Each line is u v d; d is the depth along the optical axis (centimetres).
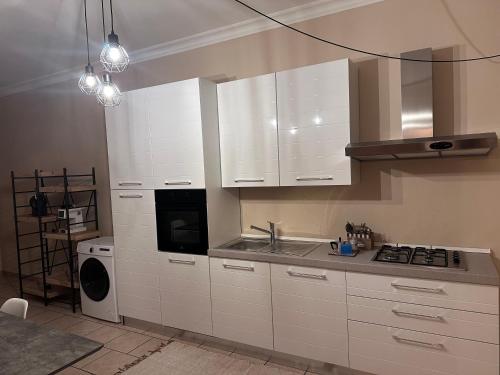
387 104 261
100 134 410
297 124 260
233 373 255
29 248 460
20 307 205
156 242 310
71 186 398
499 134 230
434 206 251
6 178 508
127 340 310
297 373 251
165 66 358
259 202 318
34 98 462
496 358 193
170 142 296
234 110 287
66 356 146
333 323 237
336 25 275
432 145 204
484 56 232
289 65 296
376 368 226
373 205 271
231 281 275
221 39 323
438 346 206
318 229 293
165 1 264
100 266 345
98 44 338
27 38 319
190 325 298
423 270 206
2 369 137
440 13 242
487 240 237
